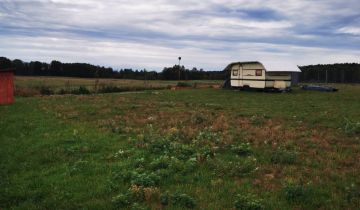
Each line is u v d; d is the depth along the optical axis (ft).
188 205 32.09
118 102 122.01
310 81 350.43
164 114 90.99
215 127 69.77
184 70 378.32
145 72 388.98
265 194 34.63
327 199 33.73
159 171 40.11
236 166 42.39
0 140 60.08
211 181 38.09
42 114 89.04
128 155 48.21
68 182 38.70
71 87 207.21
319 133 65.31
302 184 37.42
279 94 162.40
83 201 33.91
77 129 68.28
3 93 114.62
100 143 55.88
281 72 173.37
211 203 32.58
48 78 364.58
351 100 134.62
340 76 342.44
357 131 66.13
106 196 34.81
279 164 44.78
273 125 74.13
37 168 44.57
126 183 37.58
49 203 33.55
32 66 423.23
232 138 58.95
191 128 69.36
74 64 436.35
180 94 160.86
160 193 34.45
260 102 126.00
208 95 156.04
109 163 44.98
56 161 47.16
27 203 33.99
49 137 61.00
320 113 94.27
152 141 54.29
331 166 44.32
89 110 97.91
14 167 44.98
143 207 31.53
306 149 53.06
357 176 40.68
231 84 190.49
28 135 63.62
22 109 99.45
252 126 72.79
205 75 381.60
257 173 41.09
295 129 69.41
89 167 43.47
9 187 38.06
